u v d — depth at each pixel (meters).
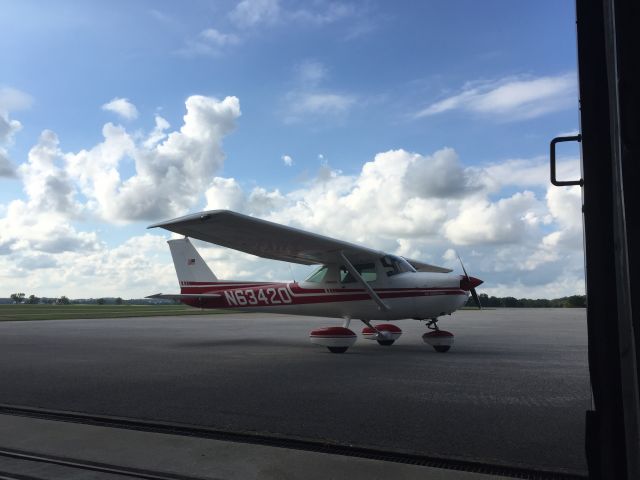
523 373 6.64
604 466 1.37
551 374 6.55
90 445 3.45
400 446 3.39
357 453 3.29
